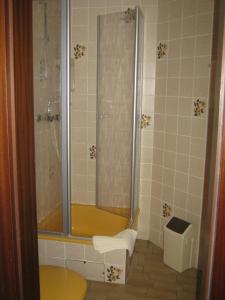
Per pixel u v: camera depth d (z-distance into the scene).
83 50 2.81
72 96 2.91
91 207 3.03
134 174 2.65
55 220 2.38
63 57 2.06
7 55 0.91
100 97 2.81
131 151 2.67
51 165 2.39
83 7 2.75
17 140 0.98
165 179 2.71
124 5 2.68
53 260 2.30
